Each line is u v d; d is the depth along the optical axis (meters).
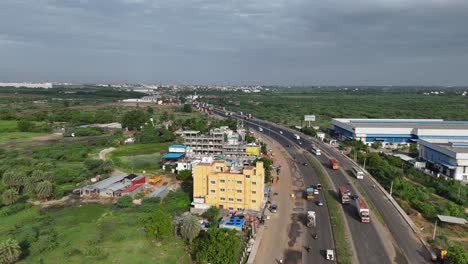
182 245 83.88
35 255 76.88
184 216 98.69
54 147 186.62
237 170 114.81
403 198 117.06
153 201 112.81
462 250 74.31
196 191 112.12
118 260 75.50
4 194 108.12
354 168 150.88
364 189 128.75
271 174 143.75
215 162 115.62
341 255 79.88
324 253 81.88
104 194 119.44
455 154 141.38
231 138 185.50
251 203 106.06
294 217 102.94
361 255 80.50
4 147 194.12
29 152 180.62
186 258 77.94
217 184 108.00
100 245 82.25
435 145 159.38
